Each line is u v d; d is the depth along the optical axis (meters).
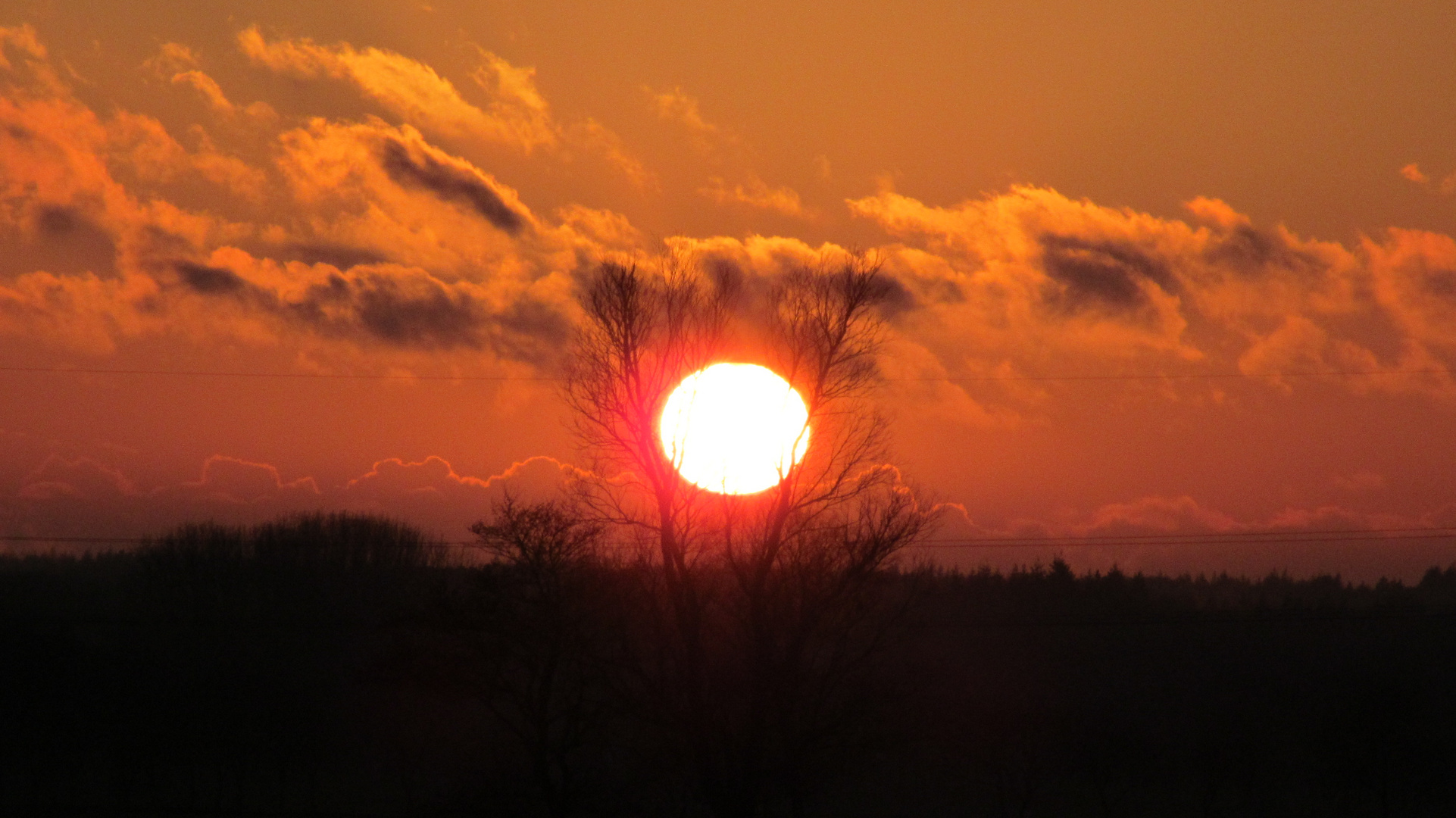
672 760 150.50
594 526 153.88
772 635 142.00
